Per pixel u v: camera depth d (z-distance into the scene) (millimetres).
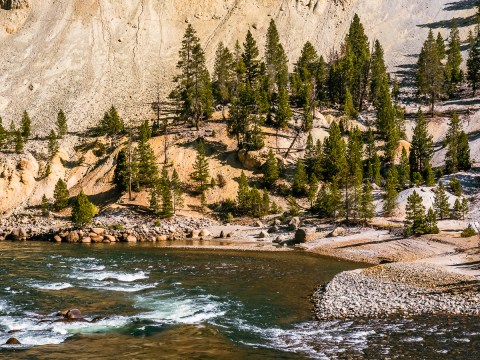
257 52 116188
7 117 114500
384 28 168250
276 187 84500
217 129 99375
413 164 85625
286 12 175875
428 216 53906
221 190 84750
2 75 131625
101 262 45219
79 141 103812
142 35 158500
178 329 22344
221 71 111500
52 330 22000
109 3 164000
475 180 76125
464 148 82438
